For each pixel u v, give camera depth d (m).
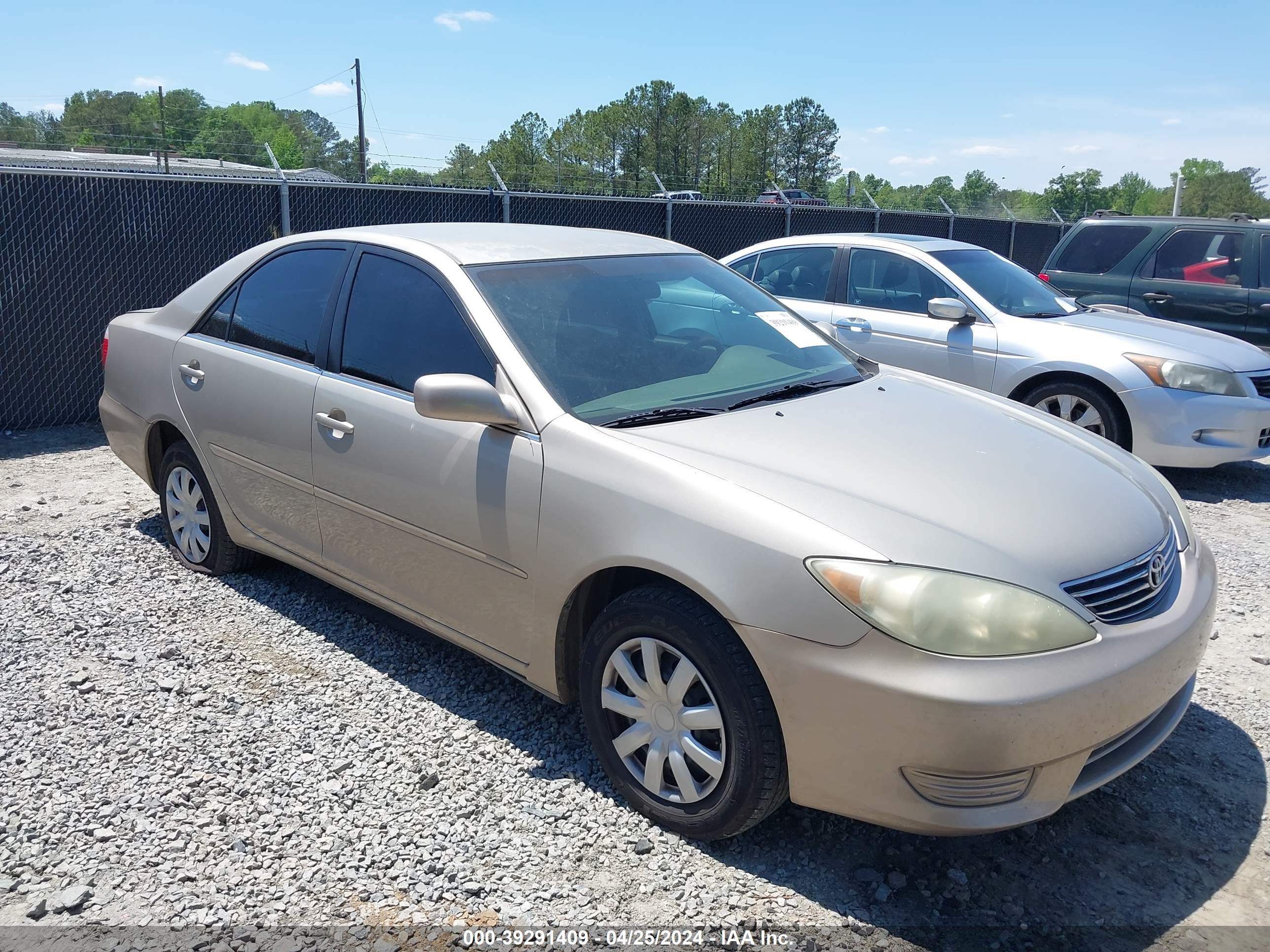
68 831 2.93
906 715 2.47
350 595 4.70
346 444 3.78
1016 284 7.73
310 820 3.00
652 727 2.96
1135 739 2.86
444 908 2.65
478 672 3.96
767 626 2.62
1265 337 8.80
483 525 3.29
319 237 4.28
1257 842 2.99
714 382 3.59
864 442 3.18
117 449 5.23
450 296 3.60
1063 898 2.74
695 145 97.12
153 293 8.82
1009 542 2.70
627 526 2.91
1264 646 4.33
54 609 4.46
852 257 7.96
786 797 2.79
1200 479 7.34
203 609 4.50
